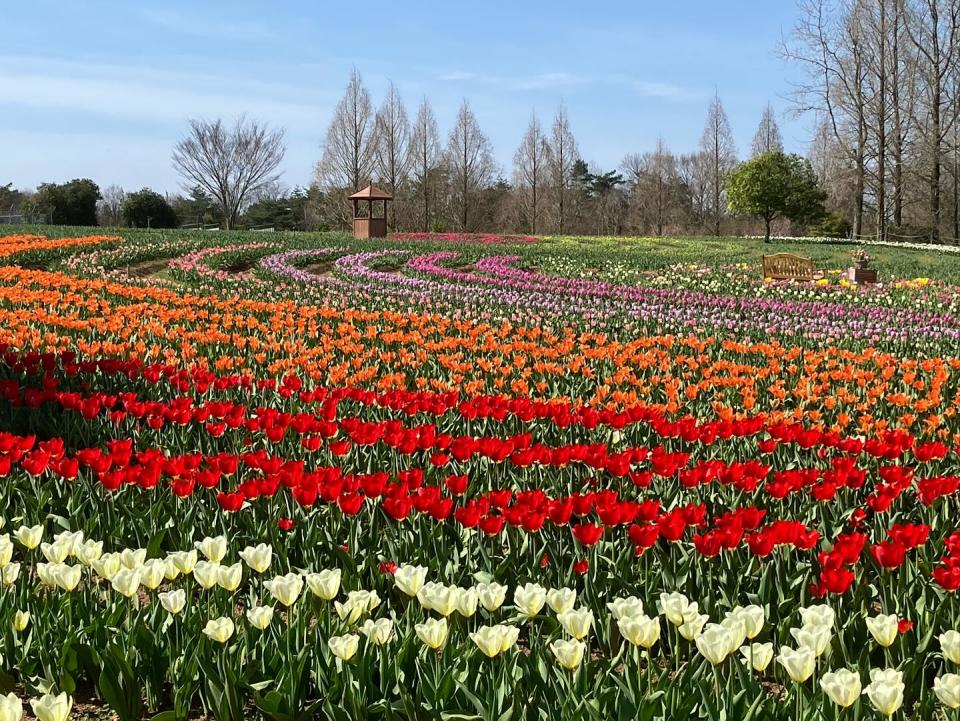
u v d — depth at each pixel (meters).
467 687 3.43
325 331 13.21
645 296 20.67
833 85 57.34
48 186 72.75
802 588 4.36
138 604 4.07
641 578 4.65
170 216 73.81
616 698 3.30
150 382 8.82
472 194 78.25
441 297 18.17
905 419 7.79
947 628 4.09
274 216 91.81
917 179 59.94
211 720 3.80
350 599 3.72
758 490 5.85
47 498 5.55
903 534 4.27
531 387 10.11
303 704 3.72
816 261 35.03
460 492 5.23
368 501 5.20
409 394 7.65
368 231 44.78
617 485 6.11
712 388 9.59
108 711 3.88
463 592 3.67
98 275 20.41
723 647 3.18
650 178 87.00
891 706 2.92
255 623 3.65
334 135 73.88
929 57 54.12
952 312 20.28
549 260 31.75
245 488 5.12
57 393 7.43
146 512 5.32
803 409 8.96
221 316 13.70
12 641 3.91
